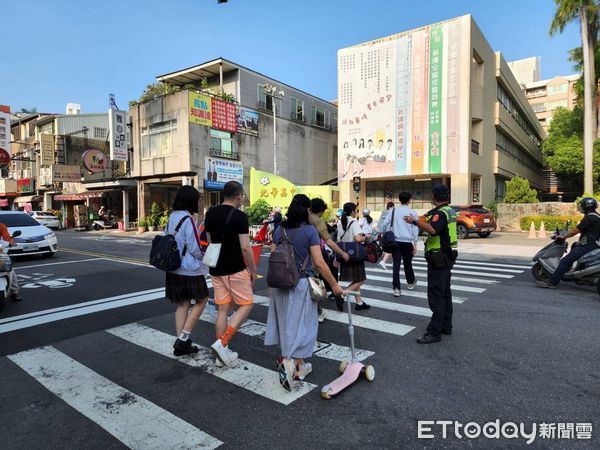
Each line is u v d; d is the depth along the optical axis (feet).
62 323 18.80
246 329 17.49
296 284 11.46
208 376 12.84
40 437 9.64
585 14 70.69
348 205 19.70
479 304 21.29
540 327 17.22
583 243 23.71
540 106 246.06
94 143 111.24
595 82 86.69
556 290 24.63
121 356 14.67
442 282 15.49
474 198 81.71
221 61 87.51
